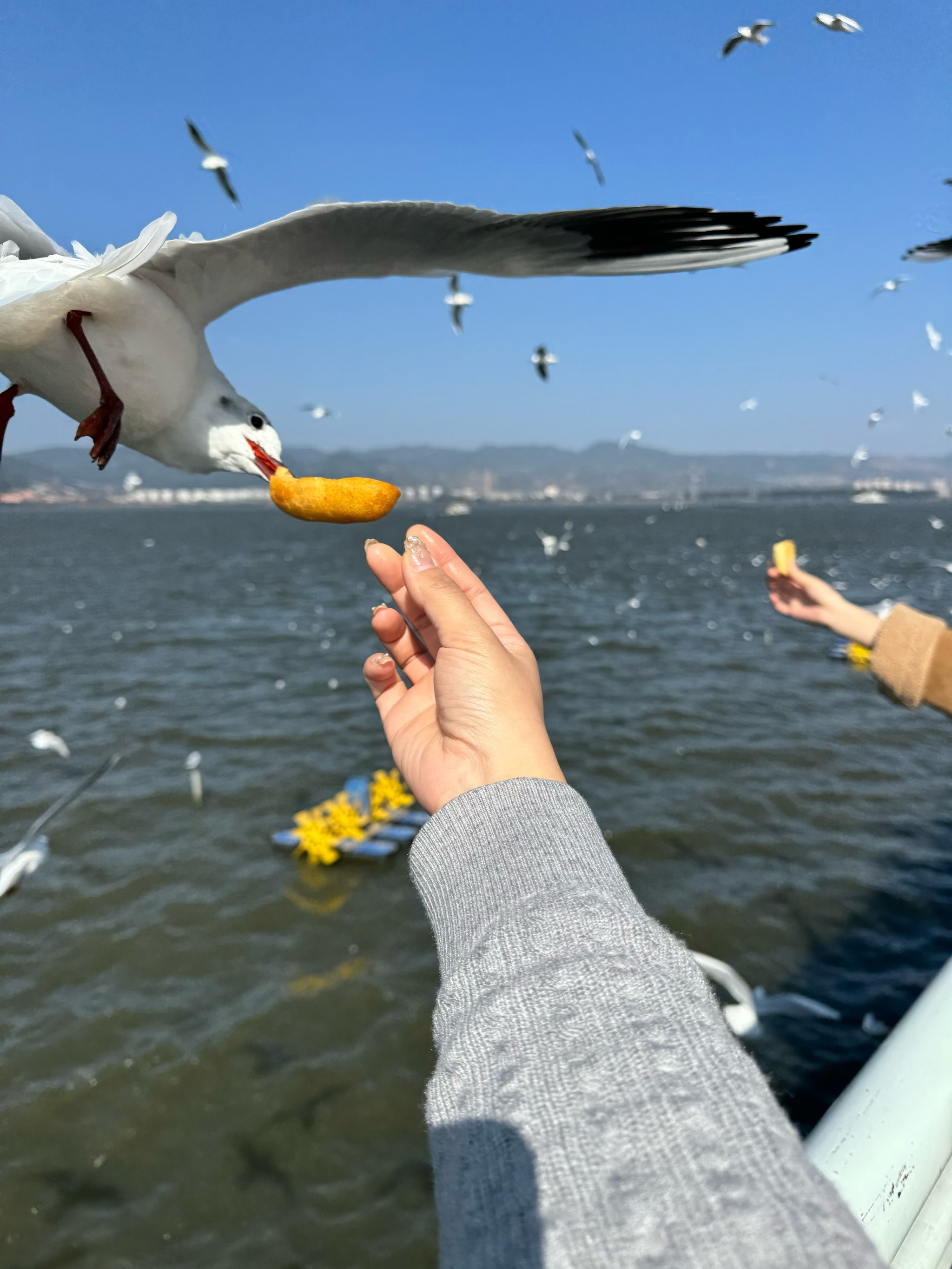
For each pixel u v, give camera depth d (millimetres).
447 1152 882
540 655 25281
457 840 1227
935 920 10227
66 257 2779
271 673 23812
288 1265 6082
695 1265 679
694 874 11453
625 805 13734
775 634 28250
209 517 184000
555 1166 796
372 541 1657
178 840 12633
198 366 3027
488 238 3031
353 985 9086
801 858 11875
